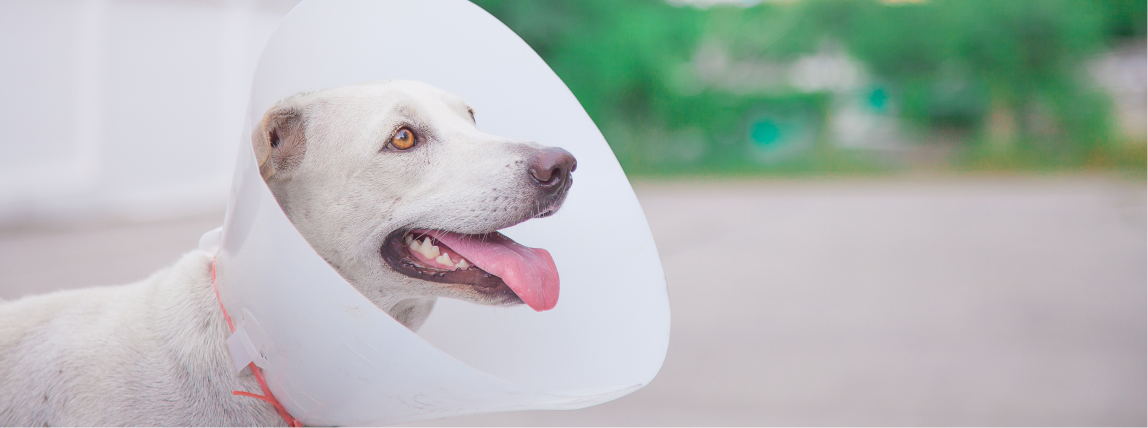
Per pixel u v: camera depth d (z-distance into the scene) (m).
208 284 1.44
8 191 7.82
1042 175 19.59
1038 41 20.41
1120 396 3.07
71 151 8.38
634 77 18.22
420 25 1.79
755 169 22.53
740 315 4.55
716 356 3.69
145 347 1.41
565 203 1.77
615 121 19.64
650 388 3.23
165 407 1.36
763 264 6.46
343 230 1.56
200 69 9.55
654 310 1.50
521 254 1.58
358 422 1.29
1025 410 2.91
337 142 1.56
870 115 24.84
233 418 1.37
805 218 10.20
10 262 5.59
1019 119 22.47
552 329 1.63
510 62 1.87
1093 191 14.33
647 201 12.80
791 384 3.25
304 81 1.61
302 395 1.22
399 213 1.56
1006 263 6.50
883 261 6.62
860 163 23.02
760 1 23.03
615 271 1.61
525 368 1.59
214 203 9.79
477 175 1.58
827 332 4.14
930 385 3.22
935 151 23.88
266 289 1.12
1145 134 22.39
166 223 8.29
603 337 1.54
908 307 4.78
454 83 1.94
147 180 9.07
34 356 1.41
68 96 8.29
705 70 22.73
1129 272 5.98
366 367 1.10
